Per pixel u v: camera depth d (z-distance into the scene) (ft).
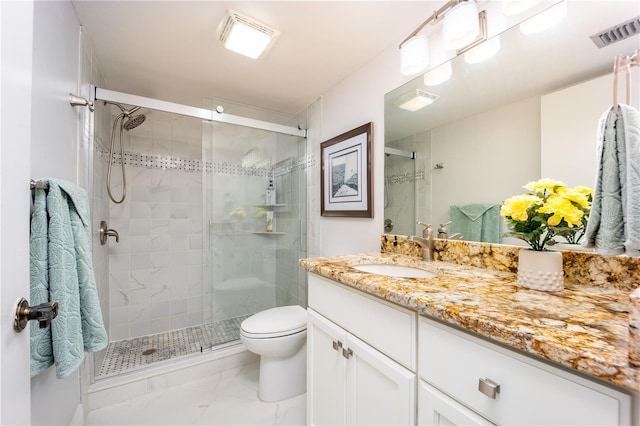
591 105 2.63
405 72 4.24
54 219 2.59
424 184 4.33
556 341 1.44
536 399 1.57
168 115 7.78
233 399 5.16
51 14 3.23
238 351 6.24
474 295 2.29
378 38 4.75
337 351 3.31
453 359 2.02
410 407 2.33
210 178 6.98
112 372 5.35
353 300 3.10
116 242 7.08
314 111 7.30
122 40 4.79
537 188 2.59
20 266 1.80
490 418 1.78
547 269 2.39
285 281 7.96
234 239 7.37
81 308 2.92
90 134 5.03
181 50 5.08
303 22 4.34
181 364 5.69
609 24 2.55
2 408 1.54
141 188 7.42
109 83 6.35
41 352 2.44
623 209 1.87
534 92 3.07
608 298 2.19
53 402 3.12
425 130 4.31
